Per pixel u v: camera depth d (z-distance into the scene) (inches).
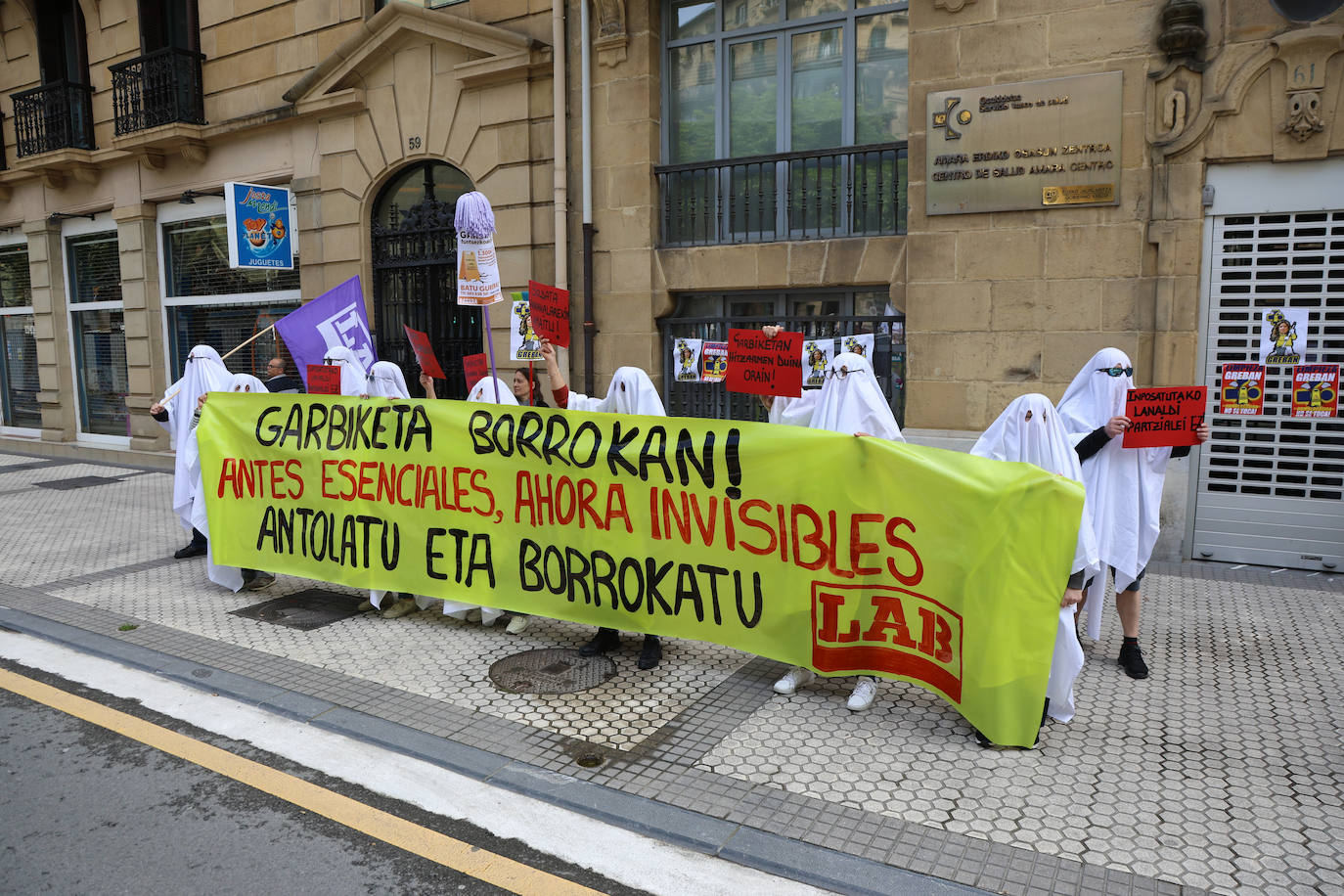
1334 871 120.7
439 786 149.3
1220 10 258.4
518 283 388.2
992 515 154.9
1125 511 188.7
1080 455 185.9
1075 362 283.3
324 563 240.1
